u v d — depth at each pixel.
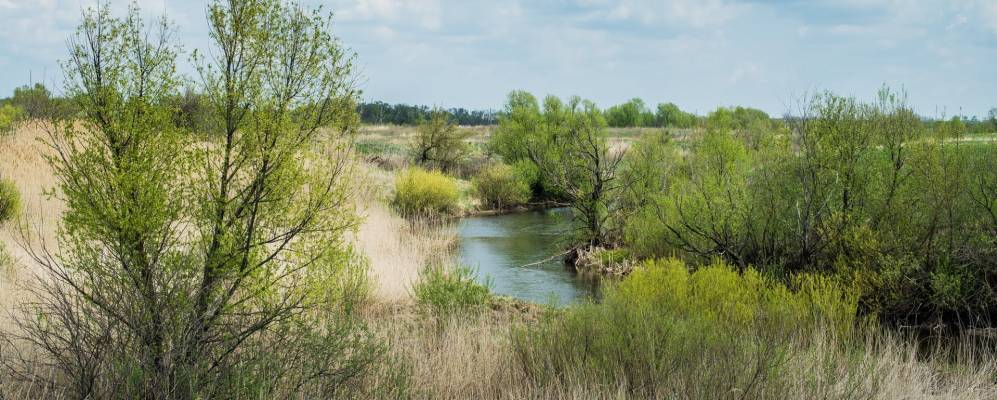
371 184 23.95
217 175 5.05
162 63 4.95
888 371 6.21
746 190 12.64
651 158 18.61
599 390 5.44
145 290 4.58
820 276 9.85
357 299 8.80
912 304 9.95
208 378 4.46
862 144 11.34
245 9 5.11
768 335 7.79
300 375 4.80
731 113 24.81
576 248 17.25
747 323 8.02
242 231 5.02
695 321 7.29
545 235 21.27
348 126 5.45
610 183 18.53
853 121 11.47
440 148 36.88
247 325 5.00
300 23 5.29
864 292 10.04
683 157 19.11
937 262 9.95
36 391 4.49
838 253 10.88
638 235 16.14
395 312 8.88
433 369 6.02
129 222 4.62
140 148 4.83
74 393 4.38
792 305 8.59
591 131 19.25
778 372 5.60
